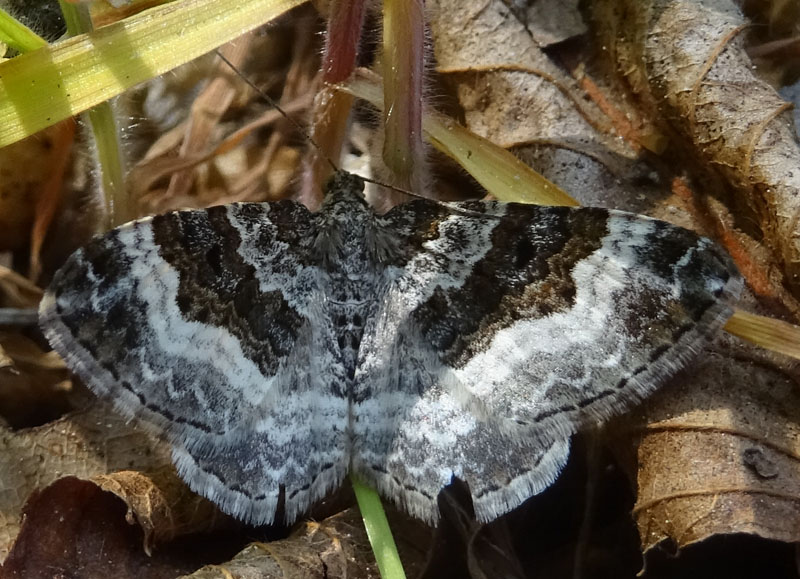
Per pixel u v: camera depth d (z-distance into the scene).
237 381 0.05
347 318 0.05
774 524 0.05
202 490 0.05
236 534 0.05
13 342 0.05
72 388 0.05
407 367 0.05
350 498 0.05
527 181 0.05
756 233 0.05
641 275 0.05
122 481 0.05
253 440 0.05
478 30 0.06
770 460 0.05
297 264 0.05
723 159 0.05
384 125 0.06
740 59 0.06
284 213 0.05
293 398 0.05
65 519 0.05
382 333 0.05
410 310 0.05
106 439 0.05
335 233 0.05
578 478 0.05
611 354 0.05
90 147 0.06
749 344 0.05
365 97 0.06
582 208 0.05
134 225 0.05
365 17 0.06
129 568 0.05
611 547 0.05
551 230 0.05
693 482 0.05
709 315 0.05
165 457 0.05
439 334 0.05
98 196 0.06
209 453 0.05
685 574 0.05
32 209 0.06
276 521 0.05
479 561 0.05
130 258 0.05
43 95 0.05
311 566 0.05
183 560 0.05
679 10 0.06
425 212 0.05
